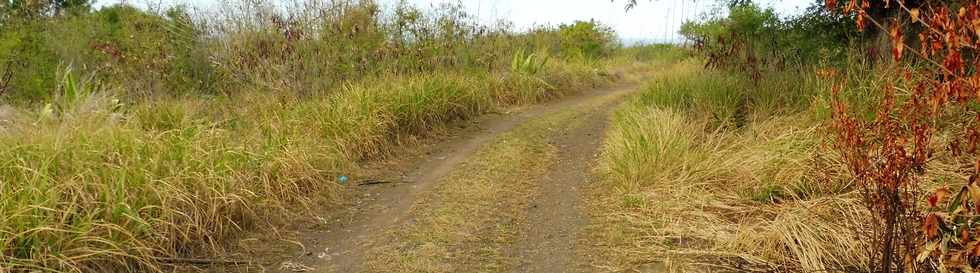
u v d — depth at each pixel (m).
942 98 2.77
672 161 5.55
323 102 7.46
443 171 6.39
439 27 10.96
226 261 4.11
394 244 4.40
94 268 3.59
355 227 4.87
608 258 4.08
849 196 4.36
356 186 5.95
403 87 8.13
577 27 18.77
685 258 3.97
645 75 15.29
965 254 2.97
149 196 4.12
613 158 5.98
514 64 11.48
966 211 2.82
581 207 5.14
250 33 8.80
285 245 4.46
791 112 6.56
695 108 7.32
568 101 11.26
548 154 7.02
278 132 6.27
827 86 6.33
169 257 3.99
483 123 8.82
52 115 5.62
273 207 5.02
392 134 7.35
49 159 4.04
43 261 3.36
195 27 9.18
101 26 10.02
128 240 3.75
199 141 5.17
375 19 9.59
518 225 4.79
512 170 6.30
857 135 3.31
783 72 7.52
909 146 3.81
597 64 15.77
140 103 7.28
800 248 3.88
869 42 6.79
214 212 4.29
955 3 4.48
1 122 5.57
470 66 10.99
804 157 5.01
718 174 5.27
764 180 4.95
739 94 7.30
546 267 4.00
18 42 8.61
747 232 4.05
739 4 8.68
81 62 8.58
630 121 6.88
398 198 5.57
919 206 3.92
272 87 8.04
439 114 8.30
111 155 4.50
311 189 5.55
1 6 9.82
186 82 8.70
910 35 6.33
